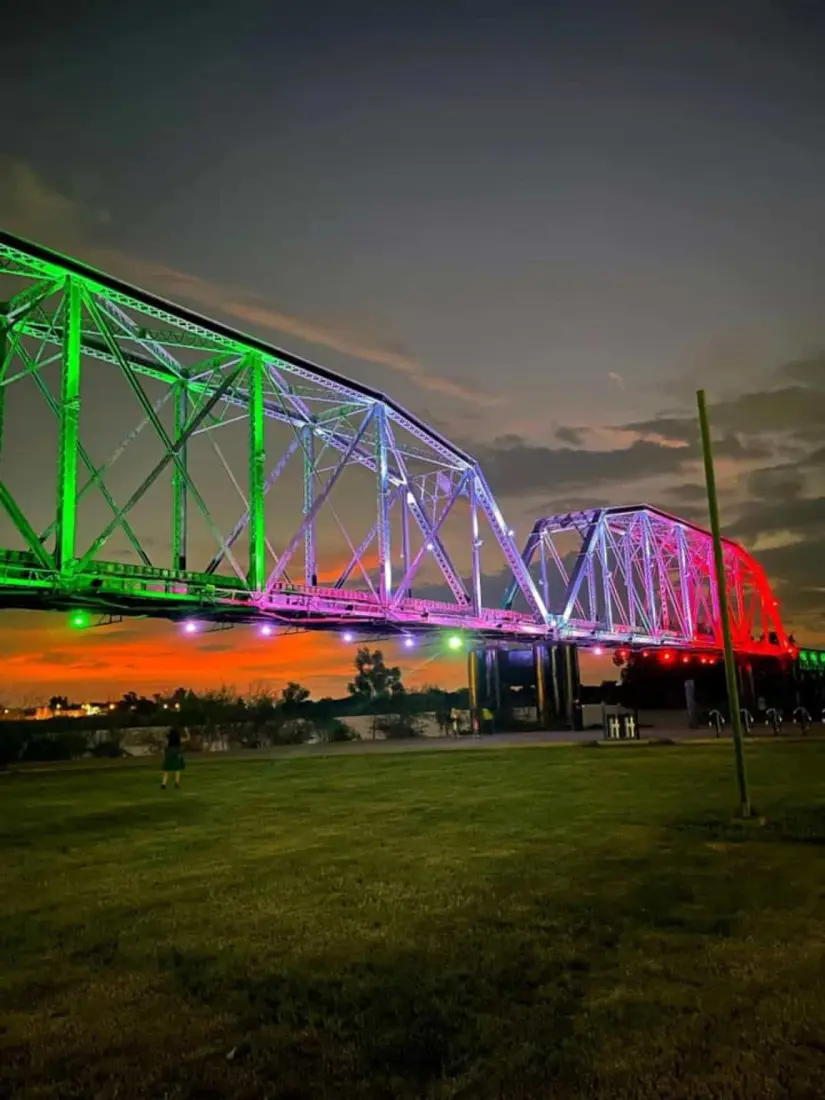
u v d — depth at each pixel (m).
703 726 61.81
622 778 26.44
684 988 7.83
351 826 17.94
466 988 7.95
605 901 10.84
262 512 41.59
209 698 95.62
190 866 14.05
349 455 49.09
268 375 45.03
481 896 11.25
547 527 88.50
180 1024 7.36
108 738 58.56
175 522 43.38
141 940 9.77
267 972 8.55
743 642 105.62
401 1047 6.77
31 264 32.06
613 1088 6.06
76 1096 6.14
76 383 32.44
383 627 53.53
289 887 12.15
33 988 8.29
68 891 12.47
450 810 19.95
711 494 18.14
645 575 92.69
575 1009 7.41
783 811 18.12
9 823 20.12
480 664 73.75
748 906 10.52
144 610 37.06
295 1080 6.29
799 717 55.50
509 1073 6.29
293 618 44.69
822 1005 7.38
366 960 8.80
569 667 71.56
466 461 64.00
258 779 30.58
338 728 67.44
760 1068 6.29
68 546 31.50
